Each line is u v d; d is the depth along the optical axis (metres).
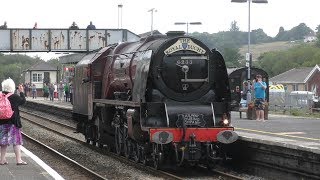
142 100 13.34
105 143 17.94
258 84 21.95
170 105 13.62
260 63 101.19
